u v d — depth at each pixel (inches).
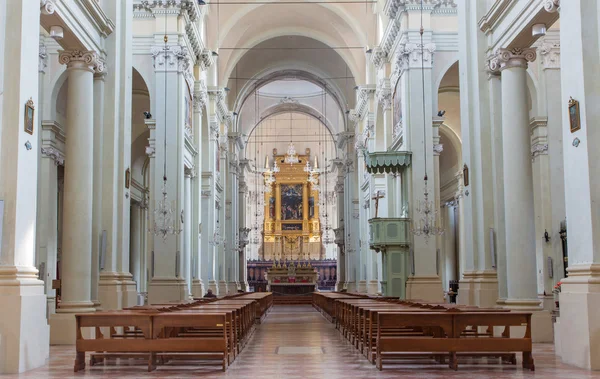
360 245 1304.1
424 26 785.6
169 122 764.0
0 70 325.1
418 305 441.7
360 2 1138.7
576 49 336.8
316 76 1534.2
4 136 322.7
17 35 329.1
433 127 783.7
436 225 761.6
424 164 772.0
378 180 1115.9
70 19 438.3
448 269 1231.5
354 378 287.4
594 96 330.3
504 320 320.8
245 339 480.4
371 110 1125.7
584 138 329.4
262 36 1282.0
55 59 689.6
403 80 794.8
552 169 692.7
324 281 1943.9
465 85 532.4
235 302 574.2
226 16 1159.6
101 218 501.7
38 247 662.5
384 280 820.6
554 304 661.3
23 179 327.0
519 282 454.6
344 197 1526.8
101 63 498.9
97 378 289.1
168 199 752.3
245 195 1870.1
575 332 324.8
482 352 344.5
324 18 1230.3
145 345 315.3
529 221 460.1
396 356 344.2
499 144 506.6
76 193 467.8
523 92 475.5
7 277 311.9
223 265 1290.6
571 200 341.7
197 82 925.8
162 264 741.9
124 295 501.4
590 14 334.3
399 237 791.7
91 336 448.5
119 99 522.9
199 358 350.0
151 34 780.6
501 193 501.7
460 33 546.9
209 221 1066.1
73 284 459.2
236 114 1480.1
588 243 325.7
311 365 337.7
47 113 680.4
